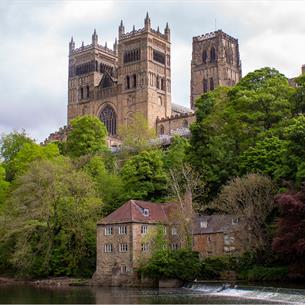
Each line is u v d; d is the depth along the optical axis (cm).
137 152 16150
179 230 10469
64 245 11581
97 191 12494
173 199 11588
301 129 9519
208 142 12444
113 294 8562
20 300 7844
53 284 10850
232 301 7362
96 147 17000
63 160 13638
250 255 9700
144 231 10788
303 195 8406
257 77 13275
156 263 9875
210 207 11112
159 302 7356
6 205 12494
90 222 11600
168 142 17888
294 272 8600
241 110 12494
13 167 15312
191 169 11556
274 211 9956
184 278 9712
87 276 11369
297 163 9362
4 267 12606
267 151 10638
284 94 12625
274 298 7581
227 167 11650
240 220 9944
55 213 11656
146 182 12525
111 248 10806
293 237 8294
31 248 11450
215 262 9888
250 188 9750
